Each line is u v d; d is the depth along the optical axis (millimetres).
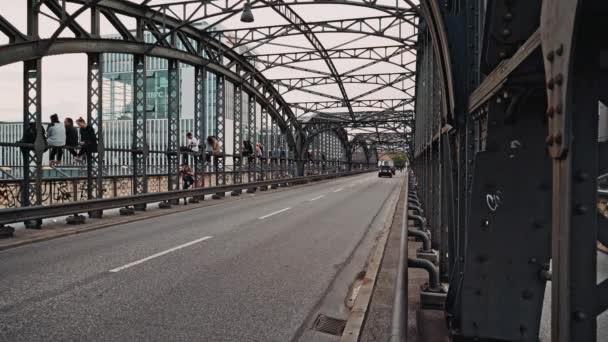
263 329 4410
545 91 2131
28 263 7094
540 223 2490
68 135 12961
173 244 8836
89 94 14062
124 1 15906
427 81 10266
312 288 5863
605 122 4984
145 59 17156
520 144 2416
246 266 7016
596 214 1360
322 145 63281
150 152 17000
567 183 1354
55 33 12078
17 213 9570
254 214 14305
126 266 6926
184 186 20766
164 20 18500
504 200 2504
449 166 3855
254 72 29172
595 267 1351
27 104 11516
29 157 11391
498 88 2141
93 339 4082
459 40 3189
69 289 5664
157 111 55188
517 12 2096
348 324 4293
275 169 36281
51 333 4215
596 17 1339
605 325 4371
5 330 4281
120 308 4945
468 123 3066
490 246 2576
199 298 5352
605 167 1442
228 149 60094
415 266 4805
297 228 11172
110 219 12594
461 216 3273
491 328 2664
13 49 10820
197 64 21609
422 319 4285
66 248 8367
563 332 1388
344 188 31172
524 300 2617
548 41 1450
